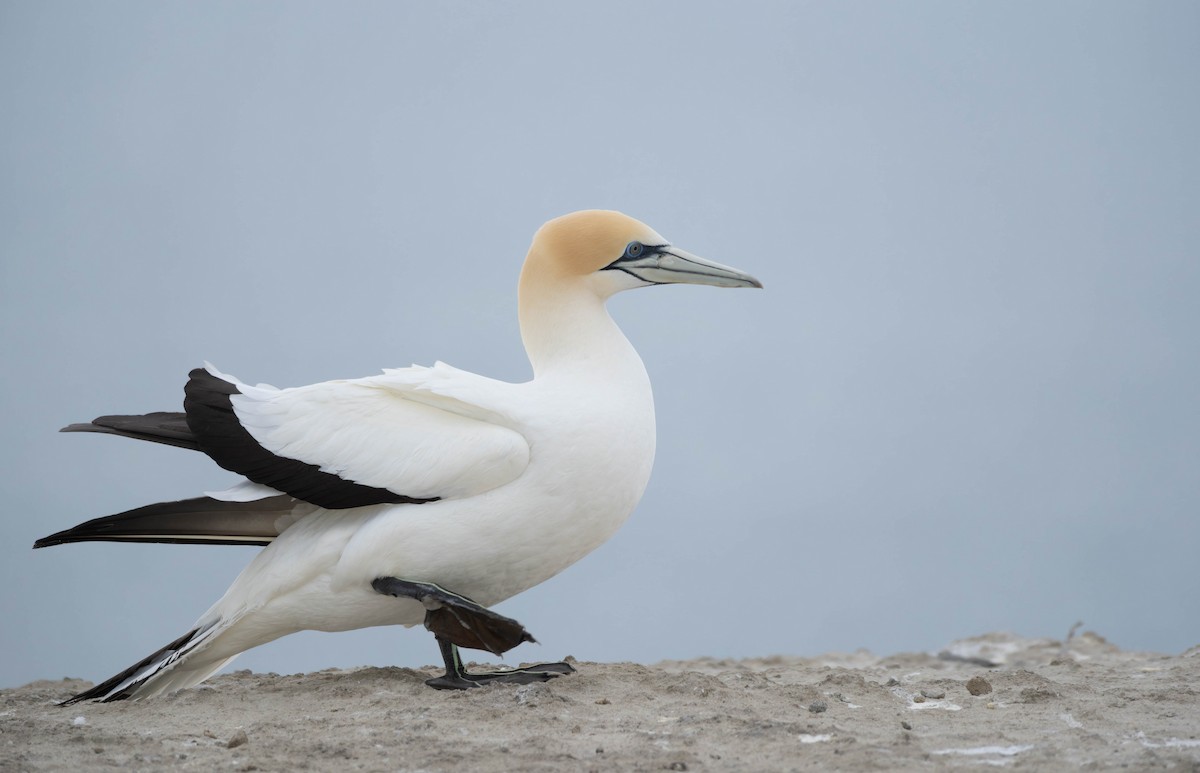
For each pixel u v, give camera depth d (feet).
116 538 44.80
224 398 44.47
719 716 39.06
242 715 41.32
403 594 42.78
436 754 35.45
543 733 37.91
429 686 44.01
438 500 43.24
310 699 42.96
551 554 44.47
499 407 43.60
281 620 44.47
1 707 45.19
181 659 43.98
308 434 43.52
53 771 34.83
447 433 43.16
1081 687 43.93
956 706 41.63
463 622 42.55
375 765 34.83
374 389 44.50
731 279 48.21
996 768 33.88
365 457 43.04
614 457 44.39
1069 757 34.91
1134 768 33.01
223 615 44.39
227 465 43.83
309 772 34.50
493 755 35.40
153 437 45.47
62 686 50.80
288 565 43.65
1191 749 35.19
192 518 45.03
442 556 43.04
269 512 45.44
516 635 41.91
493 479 42.96
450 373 44.91
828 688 43.37
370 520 43.52
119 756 36.29
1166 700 41.88
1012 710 40.83
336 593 43.73
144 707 42.96
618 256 48.03
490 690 42.68
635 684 43.78
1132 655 57.77
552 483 43.42
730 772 33.78
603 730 38.24
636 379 46.80
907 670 50.96
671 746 36.24
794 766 34.30
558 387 45.37
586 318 47.73
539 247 48.42
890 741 36.88
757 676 46.50
